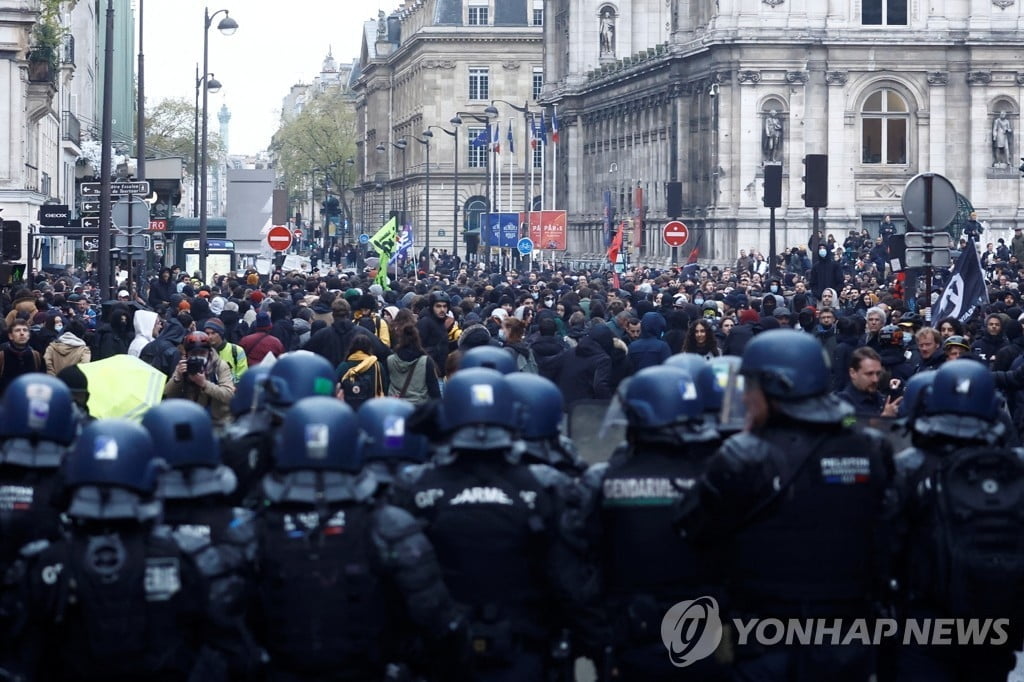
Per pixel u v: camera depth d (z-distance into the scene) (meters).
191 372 17.73
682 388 9.61
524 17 165.50
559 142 124.88
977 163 87.50
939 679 9.92
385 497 9.51
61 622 8.45
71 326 23.19
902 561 9.95
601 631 9.50
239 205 66.31
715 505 8.98
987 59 87.00
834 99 86.81
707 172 90.25
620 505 9.52
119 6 136.88
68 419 9.81
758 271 75.25
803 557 9.15
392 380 20.70
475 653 9.19
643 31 121.12
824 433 9.24
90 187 39.12
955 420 9.93
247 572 8.73
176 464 9.04
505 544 9.23
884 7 87.12
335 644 8.68
